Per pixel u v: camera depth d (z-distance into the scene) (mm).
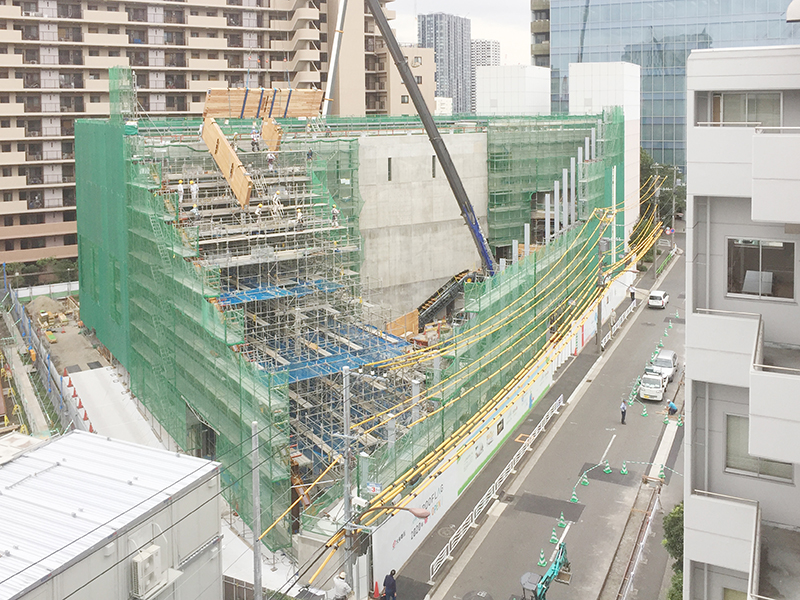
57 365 62812
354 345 49062
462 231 73188
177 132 58969
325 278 52469
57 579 20125
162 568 23641
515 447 46969
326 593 30812
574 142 79938
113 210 57469
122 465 26281
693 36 113250
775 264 22000
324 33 122938
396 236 68562
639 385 56469
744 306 22469
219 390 40625
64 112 102562
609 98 89188
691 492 22266
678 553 30500
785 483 21484
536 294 56469
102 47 105250
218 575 26297
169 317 46688
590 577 33938
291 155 57688
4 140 98062
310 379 47719
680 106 115062
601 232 72562
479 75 91812
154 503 23609
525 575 31281
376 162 66375
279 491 35562
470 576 34188
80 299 72188
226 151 50312
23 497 23953
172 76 110688
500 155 74750
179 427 46281
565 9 120500
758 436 19266
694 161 21703
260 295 47250
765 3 108500
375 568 32281
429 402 45969
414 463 38312
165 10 109125
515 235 76750
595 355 63750
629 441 47750
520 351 53312
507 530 37906
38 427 51000
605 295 72812
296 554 34312
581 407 53344
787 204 19219
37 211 99750
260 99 62469
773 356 21391
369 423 44656
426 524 37125
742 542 21438
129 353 55344
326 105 80438
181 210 50094
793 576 19406
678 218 119000
